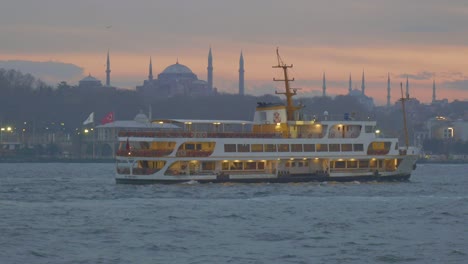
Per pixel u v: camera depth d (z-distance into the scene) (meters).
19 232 155.88
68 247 142.88
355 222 173.62
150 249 142.12
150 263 131.62
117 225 165.88
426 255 138.25
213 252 140.12
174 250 141.50
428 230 164.25
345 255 138.25
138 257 135.75
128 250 141.12
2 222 167.88
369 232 161.25
